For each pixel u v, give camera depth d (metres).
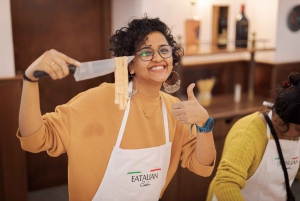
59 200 3.00
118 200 1.27
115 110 1.23
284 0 3.32
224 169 1.43
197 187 2.83
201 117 1.21
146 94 1.26
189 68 3.25
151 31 1.20
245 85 3.65
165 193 2.70
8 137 2.48
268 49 3.25
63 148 1.19
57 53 0.99
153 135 1.29
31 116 1.05
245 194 1.59
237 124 1.57
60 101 3.08
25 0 2.76
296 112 1.37
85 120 1.20
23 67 2.85
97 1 3.05
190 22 2.96
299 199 3.04
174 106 1.21
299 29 3.47
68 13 2.95
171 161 1.41
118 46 1.24
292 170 1.60
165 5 2.97
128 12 2.94
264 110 1.59
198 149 1.30
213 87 3.49
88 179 1.22
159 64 1.19
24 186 2.64
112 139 1.22
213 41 3.19
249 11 3.53
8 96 2.43
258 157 1.50
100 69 1.05
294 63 3.48
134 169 1.25
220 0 3.32
